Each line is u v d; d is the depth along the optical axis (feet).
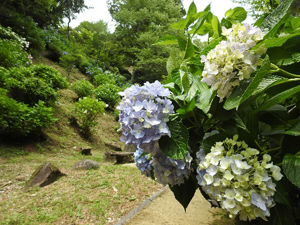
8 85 19.56
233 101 2.02
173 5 75.77
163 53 55.52
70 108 27.43
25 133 17.49
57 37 54.80
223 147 2.22
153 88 2.58
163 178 2.74
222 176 2.18
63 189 11.53
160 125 2.36
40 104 18.70
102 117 31.76
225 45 2.03
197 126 2.87
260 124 2.96
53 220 8.66
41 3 49.11
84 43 76.84
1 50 23.84
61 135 22.31
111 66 68.95
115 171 14.74
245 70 1.93
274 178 2.04
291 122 2.45
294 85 2.24
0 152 15.46
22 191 11.35
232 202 1.99
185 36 3.16
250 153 2.15
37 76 25.52
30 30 40.40
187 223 8.59
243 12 3.50
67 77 40.45
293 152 2.35
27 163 15.01
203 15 3.05
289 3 2.34
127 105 2.54
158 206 10.19
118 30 71.46
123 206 10.16
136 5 72.38
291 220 2.07
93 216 9.13
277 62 2.56
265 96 2.60
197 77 2.84
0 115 15.62
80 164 15.02
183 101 2.78
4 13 39.37
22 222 8.45
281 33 2.80
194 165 2.81
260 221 2.27
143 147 2.43
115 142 26.50
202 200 10.91
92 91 34.04
